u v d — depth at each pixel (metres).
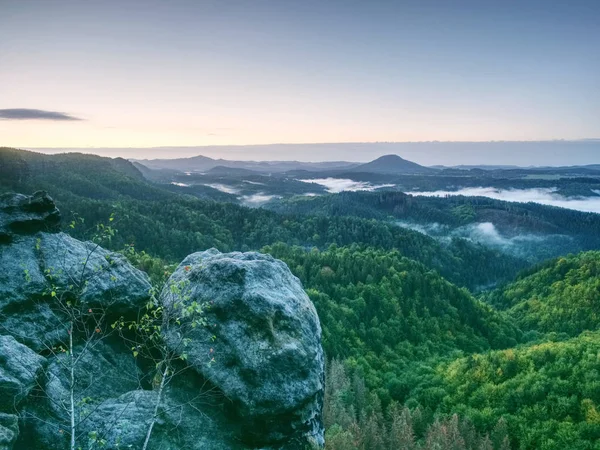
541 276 185.25
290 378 15.07
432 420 79.44
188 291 17.09
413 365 104.44
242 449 14.58
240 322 15.81
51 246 17.42
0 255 16.12
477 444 67.81
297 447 15.38
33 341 14.90
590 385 77.50
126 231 175.38
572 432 70.00
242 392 14.74
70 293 16.31
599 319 142.00
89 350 16.19
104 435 13.12
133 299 17.73
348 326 110.25
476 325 131.38
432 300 132.50
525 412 77.81
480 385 88.00
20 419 12.41
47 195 18.34
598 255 176.25
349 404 76.75
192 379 15.88
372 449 60.69
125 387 16.09
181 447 13.76
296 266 146.38
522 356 93.38
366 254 161.75
